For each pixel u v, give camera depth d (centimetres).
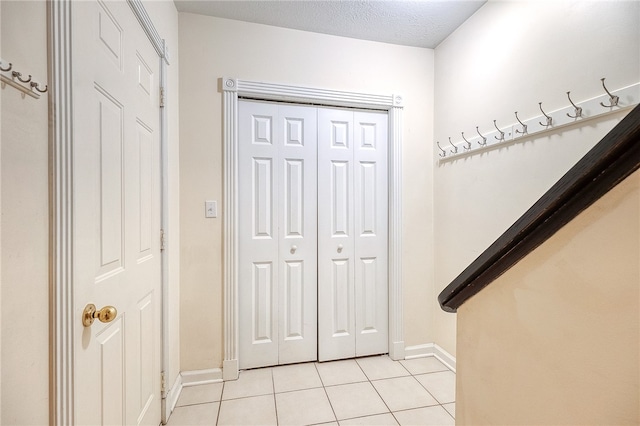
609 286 37
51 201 70
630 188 35
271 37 192
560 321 43
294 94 195
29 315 63
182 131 180
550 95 137
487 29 173
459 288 63
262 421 149
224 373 185
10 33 59
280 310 202
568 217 41
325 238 210
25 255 63
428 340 221
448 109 206
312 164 207
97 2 88
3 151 57
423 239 221
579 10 125
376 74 210
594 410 39
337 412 156
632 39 107
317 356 209
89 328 83
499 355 55
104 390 92
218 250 185
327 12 181
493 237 170
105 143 93
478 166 180
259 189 198
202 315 183
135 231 117
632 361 35
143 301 125
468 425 62
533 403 48
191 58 181
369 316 217
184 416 153
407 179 218
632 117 33
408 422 149
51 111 69
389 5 175
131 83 113
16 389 60
